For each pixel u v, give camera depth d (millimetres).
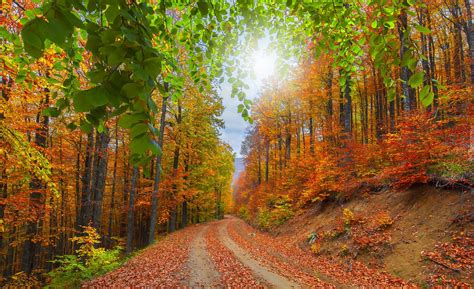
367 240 9125
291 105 23141
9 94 5867
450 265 6387
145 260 9539
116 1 1009
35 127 7129
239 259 10117
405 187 10062
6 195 7859
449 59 16641
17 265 18453
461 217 7336
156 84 1069
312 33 2949
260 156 37844
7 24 3918
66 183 13586
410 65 1474
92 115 1105
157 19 2232
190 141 21875
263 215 21516
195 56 2820
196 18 2430
